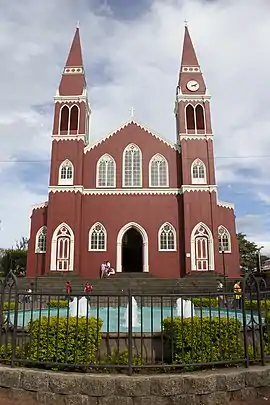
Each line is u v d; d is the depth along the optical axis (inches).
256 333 336.2
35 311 486.9
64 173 1488.7
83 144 1526.8
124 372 269.9
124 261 1774.1
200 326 297.6
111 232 1451.8
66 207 1441.9
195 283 1258.6
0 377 270.7
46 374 260.5
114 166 1533.0
